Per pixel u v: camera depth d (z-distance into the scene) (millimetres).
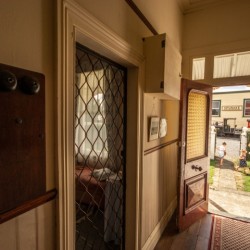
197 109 2664
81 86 1378
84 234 1761
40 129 788
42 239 843
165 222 2533
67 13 883
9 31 689
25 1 739
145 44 1665
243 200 3465
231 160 6789
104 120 1625
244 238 2299
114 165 1802
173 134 2820
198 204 2686
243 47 2484
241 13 2496
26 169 743
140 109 1670
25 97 724
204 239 2277
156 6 1940
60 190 886
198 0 2609
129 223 1731
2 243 696
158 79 1615
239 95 10258
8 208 692
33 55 771
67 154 912
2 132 656
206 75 2742
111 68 1594
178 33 2656
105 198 1863
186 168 2430
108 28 1170
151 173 2039
